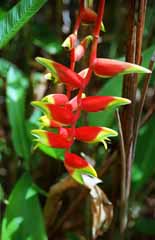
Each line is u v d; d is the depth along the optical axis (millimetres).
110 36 1673
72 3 1533
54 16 1851
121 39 1530
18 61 1676
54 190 1305
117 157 1305
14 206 1250
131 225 1639
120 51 1529
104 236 1570
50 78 925
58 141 886
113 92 1314
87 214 1400
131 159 1249
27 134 1407
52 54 1678
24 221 1235
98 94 1330
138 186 1491
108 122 1307
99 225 1271
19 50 1618
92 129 882
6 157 1667
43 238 1224
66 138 887
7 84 1469
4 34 1029
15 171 1630
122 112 1192
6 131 1962
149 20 1432
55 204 1339
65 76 858
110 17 1703
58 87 1438
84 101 868
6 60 1670
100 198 1257
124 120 1192
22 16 1013
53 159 1537
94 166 1408
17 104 1441
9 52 1571
